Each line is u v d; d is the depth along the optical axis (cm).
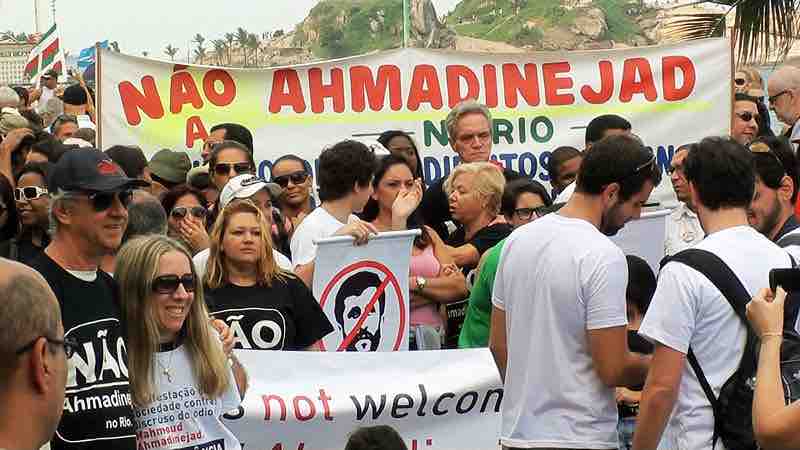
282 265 1474
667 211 1638
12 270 603
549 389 1155
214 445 1132
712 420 1048
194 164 2114
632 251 1631
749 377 1030
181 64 2109
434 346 1516
